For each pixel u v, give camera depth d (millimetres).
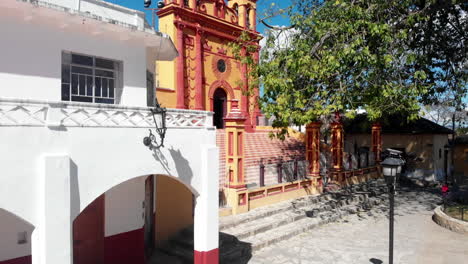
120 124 5629
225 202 11508
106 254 7848
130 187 8320
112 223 7973
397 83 11508
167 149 6336
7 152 4367
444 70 13570
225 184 11648
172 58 9859
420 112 11008
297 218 11891
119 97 7719
